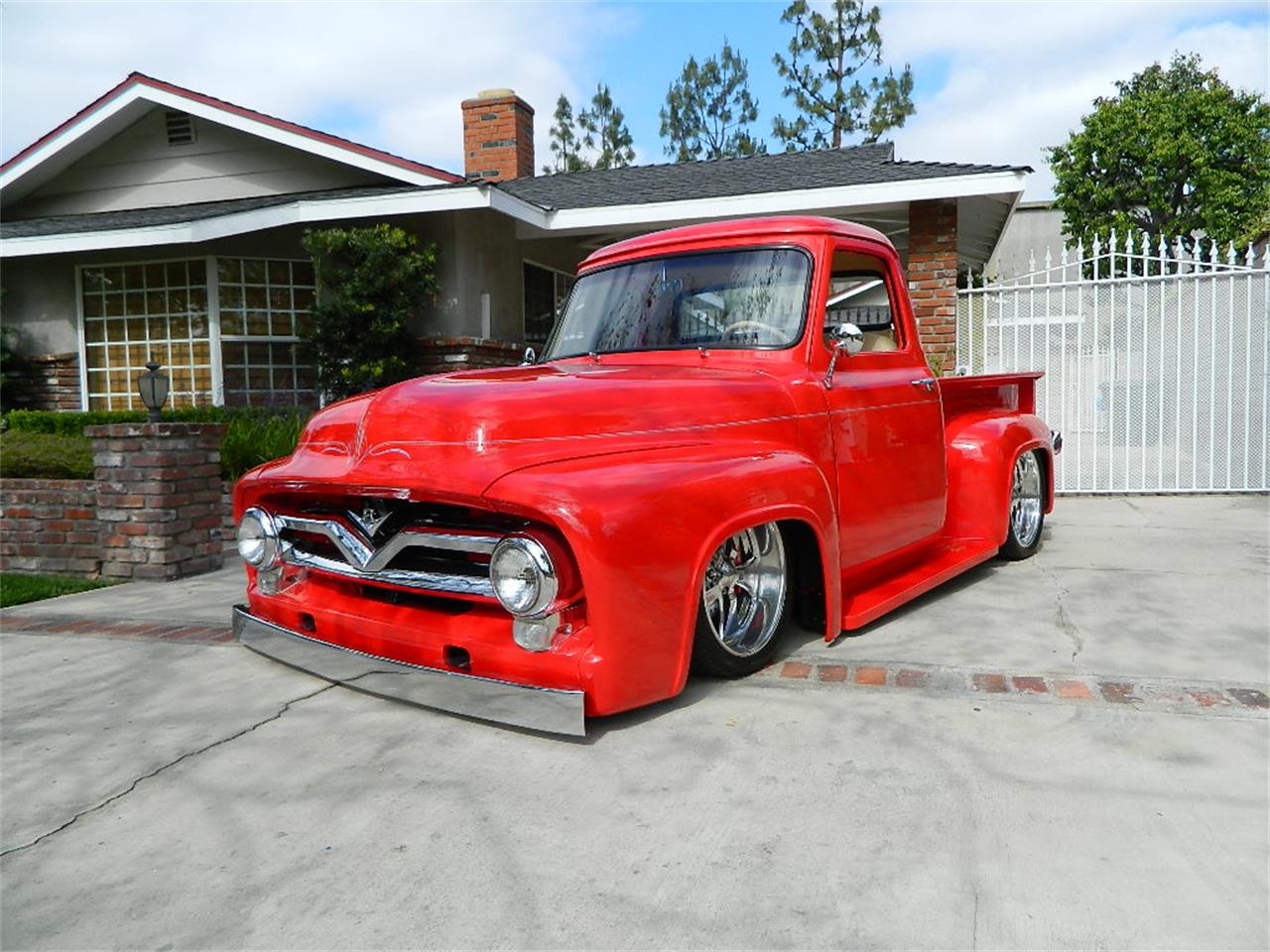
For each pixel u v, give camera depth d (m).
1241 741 2.93
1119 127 25.03
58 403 11.70
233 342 11.06
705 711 3.22
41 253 10.27
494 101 15.43
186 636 4.49
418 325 10.48
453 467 2.94
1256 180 24.69
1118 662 3.69
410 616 3.23
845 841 2.37
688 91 38.00
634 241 4.46
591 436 3.12
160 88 11.49
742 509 3.16
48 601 5.38
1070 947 1.94
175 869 2.35
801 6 33.62
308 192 11.67
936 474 4.66
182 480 6.02
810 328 3.88
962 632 4.14
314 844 2.44
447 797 2.66
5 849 2.48
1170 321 8.59
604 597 2.78
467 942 2.01
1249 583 5.02
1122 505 8.13
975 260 14.45
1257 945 1.93
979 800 2.57
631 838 2.41
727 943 1.98
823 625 3.77
